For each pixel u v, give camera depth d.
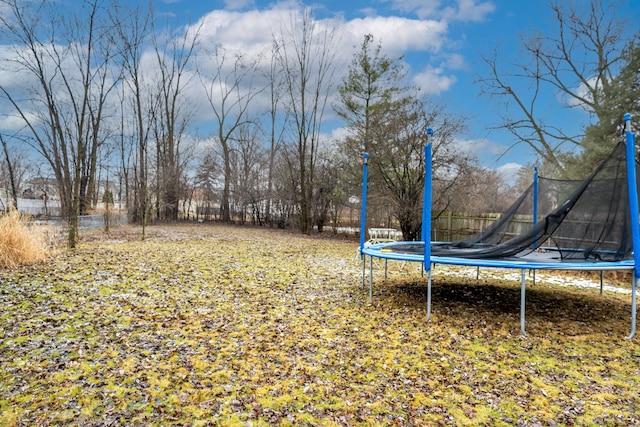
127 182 22.72
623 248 4.75
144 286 5.83
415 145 12.88
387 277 7.66
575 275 8.65
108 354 3.36
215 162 27.19
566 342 4.11
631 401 2.81
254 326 4.30
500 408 2.67
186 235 15.38
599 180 4.87
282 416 2.50
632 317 4.30
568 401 2.79
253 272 7.53
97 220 16.11
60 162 15.97
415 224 13.52
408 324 4.59
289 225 23.02
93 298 5.02
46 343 3.52
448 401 2.75
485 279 7.80
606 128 11.85
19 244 7.08
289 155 21.36
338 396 2.79
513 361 3.54
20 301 4.71
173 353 3.45
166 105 23.89
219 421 2.42
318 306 5.27
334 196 18.06
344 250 12.29
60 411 2.46
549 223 5.05
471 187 13.21
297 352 3.59
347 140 15.73
